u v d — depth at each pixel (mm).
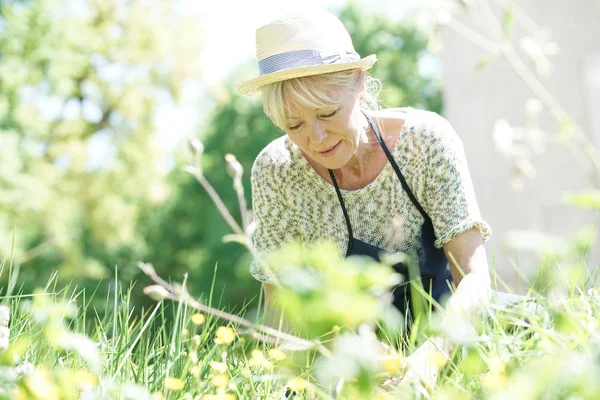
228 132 20500
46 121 13633
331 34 1874
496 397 762
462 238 1988
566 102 7316
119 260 19531
